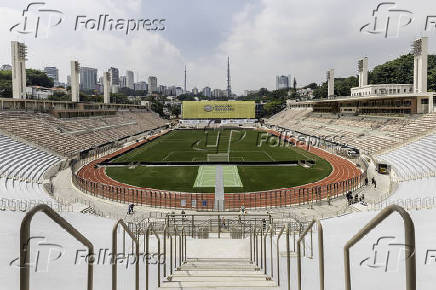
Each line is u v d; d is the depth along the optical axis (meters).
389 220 18.17
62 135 69.56
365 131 77.38
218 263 15.25
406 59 130.50
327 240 15.68
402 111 73.31
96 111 105.31
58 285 9.65
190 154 73.38
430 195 29.38
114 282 6.95
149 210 33.34
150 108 173.25
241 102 162.12
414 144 53.44
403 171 45.00
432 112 64.69
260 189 41.91
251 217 30.44
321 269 6.37
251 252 16.25
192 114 161.38
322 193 39.59
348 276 5.48
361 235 4.97
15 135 55.00
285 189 41.72
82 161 59.94
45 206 4.66
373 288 9.23
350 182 43.44
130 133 109.31
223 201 36.97
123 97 184.88
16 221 18.20
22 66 72.31
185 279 11.51
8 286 9.24
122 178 48.31
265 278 11.35
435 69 107.00
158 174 51.16
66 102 87.00
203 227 26.19
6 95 114.31
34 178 41.81
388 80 133.38
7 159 44.16
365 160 58.19
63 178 46.22
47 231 15.48
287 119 141.50
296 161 60.59
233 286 9.91
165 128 144.75
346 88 158.88
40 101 76.81
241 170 54.16
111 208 33.88
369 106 89.56
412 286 3.96
